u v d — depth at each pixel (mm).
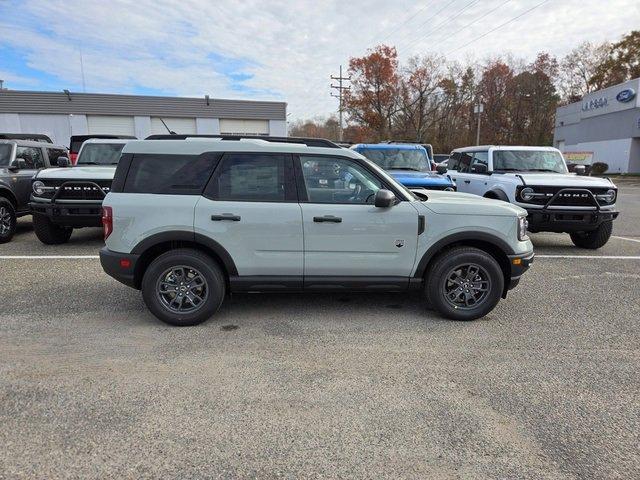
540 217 7469
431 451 2533
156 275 4215
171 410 2902
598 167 37469
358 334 4195
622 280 6137
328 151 4367
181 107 30328
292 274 4371
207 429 2707
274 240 4277
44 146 10219
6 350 3736
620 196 20359
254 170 4312
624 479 2320
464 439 2646
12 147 8984
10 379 3262
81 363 3529
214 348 3844
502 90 55656
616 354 3826
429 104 54375
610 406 3014
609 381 3355
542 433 2713
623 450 2555
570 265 6992
